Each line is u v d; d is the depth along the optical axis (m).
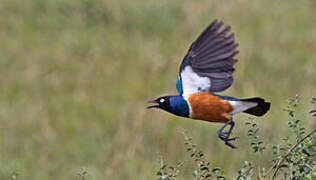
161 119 14.25
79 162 13.65
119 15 19.86
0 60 17.88
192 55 8.31
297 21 19.59
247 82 16.00
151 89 16.23
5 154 13.89
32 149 14.14
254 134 8.88
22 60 17.92
